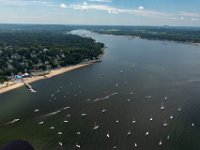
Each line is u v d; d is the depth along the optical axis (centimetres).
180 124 16675
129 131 15500
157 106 19800
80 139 14612
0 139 14812
